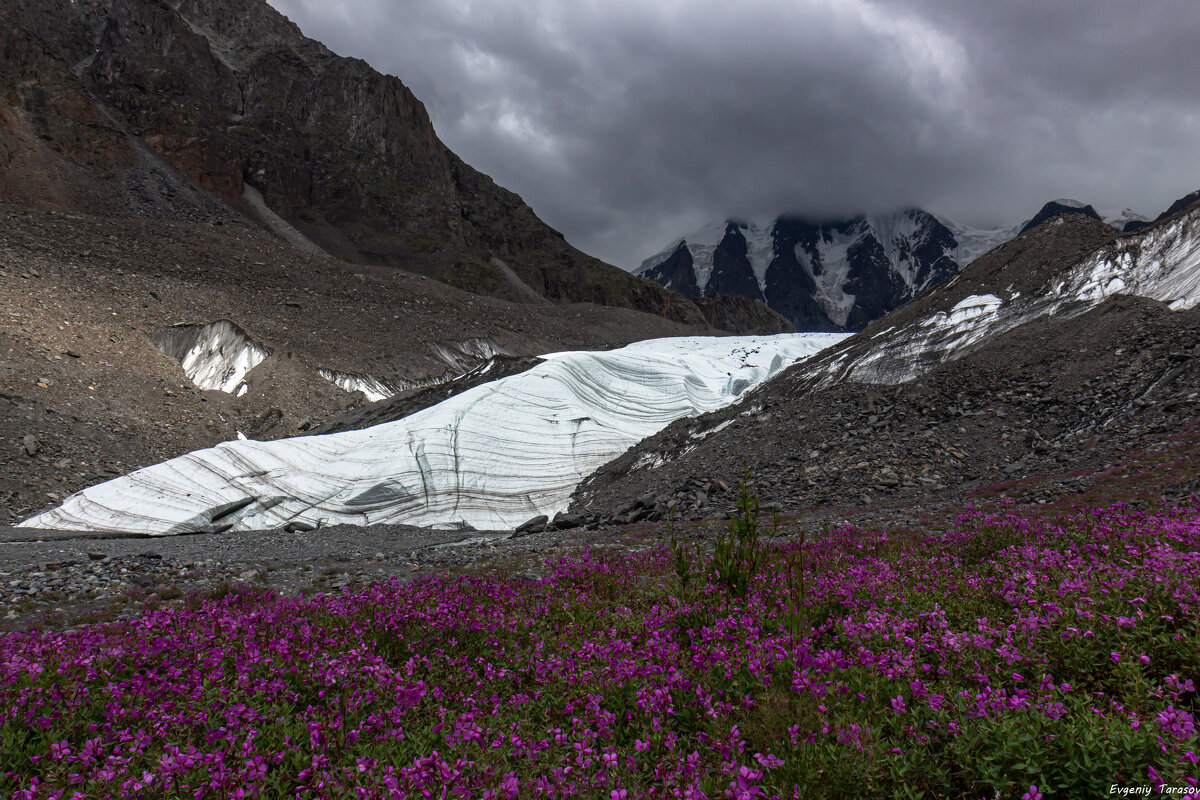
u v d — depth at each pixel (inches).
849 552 445.7
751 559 343.6
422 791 154.6
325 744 189.2
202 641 290.4
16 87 6250.0
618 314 6973.4
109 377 2330.2
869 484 997.8
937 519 661.3
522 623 309.9
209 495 1366.9
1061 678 202.4
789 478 1113.4
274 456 1505.9
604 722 193.8
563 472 1669.5
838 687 199.5
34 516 1360.7
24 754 191.0
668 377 2251.5
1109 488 636.1
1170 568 253.6
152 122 7544.3
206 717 207.6
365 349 3941.9
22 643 305.7
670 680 218.1
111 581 676.1
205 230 4810.5
